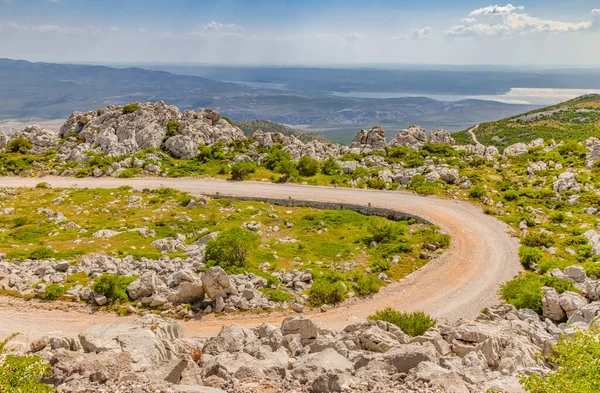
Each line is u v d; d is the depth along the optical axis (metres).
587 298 39.78
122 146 104.75
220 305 41.88
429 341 24.77
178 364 17.66
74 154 104.31
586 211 65.62
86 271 47.81
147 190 82.88
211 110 123.75
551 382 13.87
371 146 115.69
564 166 86.50
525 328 29.14
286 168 91.75
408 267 53.31
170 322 31.31
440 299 45.12
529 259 51.69
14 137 115.25
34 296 42.94
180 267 48.94
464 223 65.25
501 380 17.17
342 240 62.53
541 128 188.38
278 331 27.73
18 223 65.38
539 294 39.16
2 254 51.19
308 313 42.34
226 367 19.62
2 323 38.28
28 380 14.88
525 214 66.81
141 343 21.50
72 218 69.31
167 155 104.38
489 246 57.50
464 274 50.47
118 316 40.28
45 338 23.36
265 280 46.31
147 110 119.62
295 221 70.25
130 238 60.16
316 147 113.88
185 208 74.31
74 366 17.27
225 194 81.94
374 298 45.66
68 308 41.22
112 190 82.81
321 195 80.81
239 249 51.75
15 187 85.50
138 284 43.19
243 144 112.50
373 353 21.77
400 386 16.48
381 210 72.81
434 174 84.31
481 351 22.88
